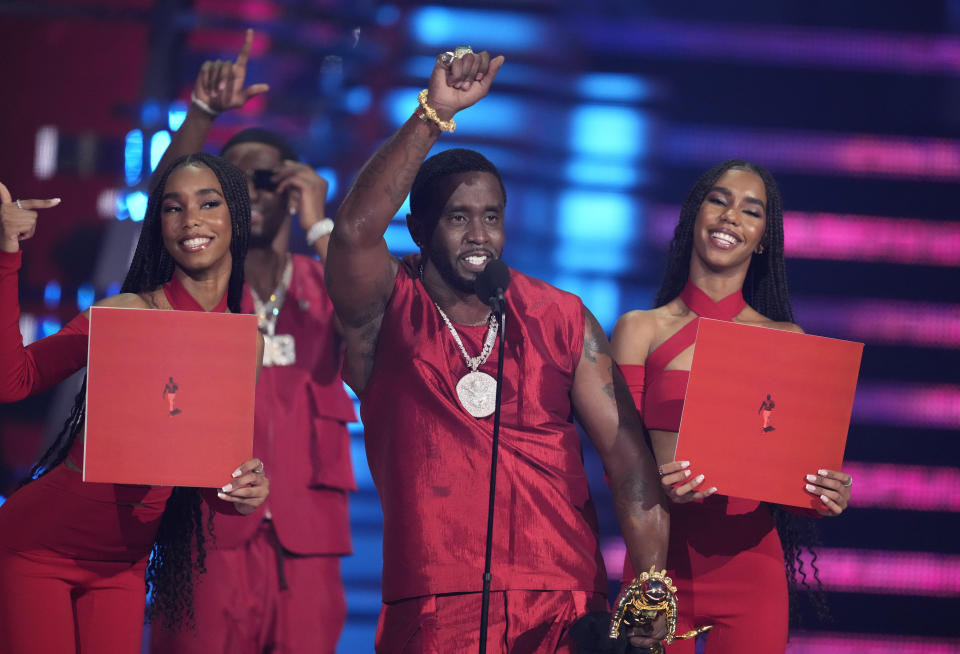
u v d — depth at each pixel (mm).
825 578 28141
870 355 32000
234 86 16172
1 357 11883
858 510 29297
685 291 14344
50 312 29297
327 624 16688
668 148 36312
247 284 17172
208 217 12594
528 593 11906
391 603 12180
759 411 12617
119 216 28312
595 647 11672
